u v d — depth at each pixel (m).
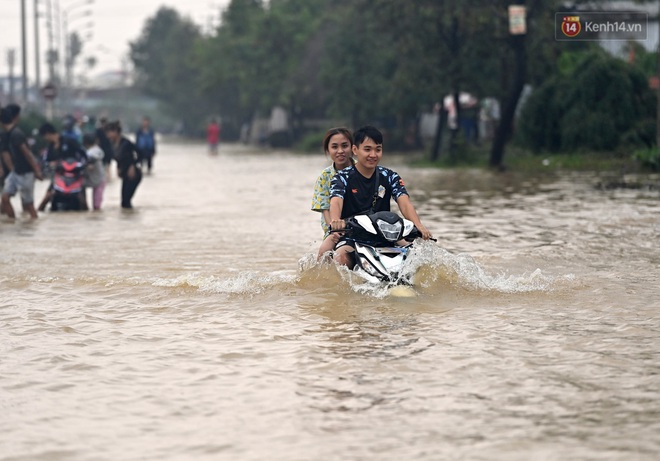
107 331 11.38
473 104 72.12
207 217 26.80
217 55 132.62
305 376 9.12
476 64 57.88
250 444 7.27
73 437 7.52
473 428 7.51
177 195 36.50
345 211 14.40
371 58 76.62
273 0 112.81
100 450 7.22
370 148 14.07
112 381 9.12
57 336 11.15
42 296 13.82
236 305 12.85
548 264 16.16
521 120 53.97
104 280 14.98
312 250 18.81
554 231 21.19
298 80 95.12
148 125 54.12
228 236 21.64
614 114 50.34
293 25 105.81
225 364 9.67
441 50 54.03
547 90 52.84
